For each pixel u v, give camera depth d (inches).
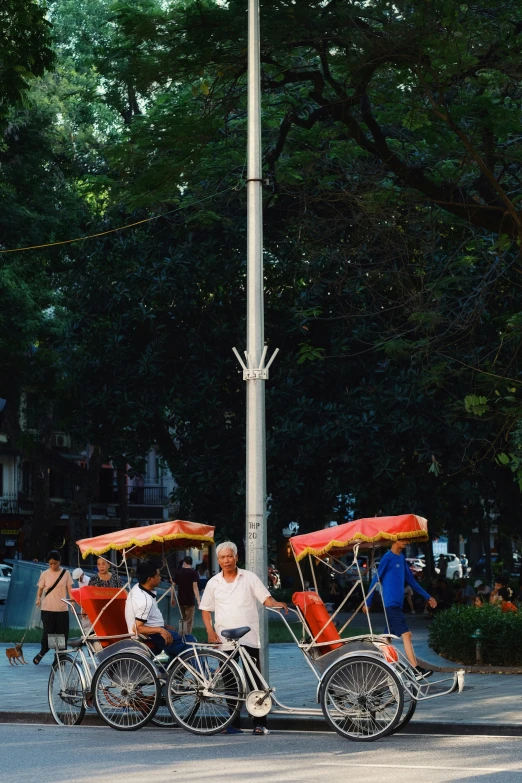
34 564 1056.2
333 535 464.4
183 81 734.5
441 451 1222.9
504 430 758.5
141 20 666.2
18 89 764.0
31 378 1653.5
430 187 708.0
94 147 1553.9
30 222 1430.9
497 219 697.0
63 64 1646.2
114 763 374.0
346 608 1489.9
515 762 366.3
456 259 873.5
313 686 601.9
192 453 1355.8
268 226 1230.9
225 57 668.7
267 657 499.2
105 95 768.3
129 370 1337.4
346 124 696.4
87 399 1378.0
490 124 678.5
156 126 700.0
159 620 491.2
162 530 506.3
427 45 628.4
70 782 334.3
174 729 475.2
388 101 697.0
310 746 414.9
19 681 653.3
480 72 719.7
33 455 1802.4
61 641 502.3
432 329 770.2
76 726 490.6
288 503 1298.0
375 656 437.1
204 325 1334.9
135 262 1330.0
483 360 1058.1
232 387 1353.3
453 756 382.3
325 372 1283.2
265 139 851.4
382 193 746.8
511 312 960.9
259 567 512.1
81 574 682.2
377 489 1289.4
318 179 799.1
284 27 636.1
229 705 456.4
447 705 515.2
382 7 643.5
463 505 1323.8
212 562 2145.7
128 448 1374.3
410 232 801.6
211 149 770.2
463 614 730.8
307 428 1248.8
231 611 464.1
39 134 1441.9
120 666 477.7
